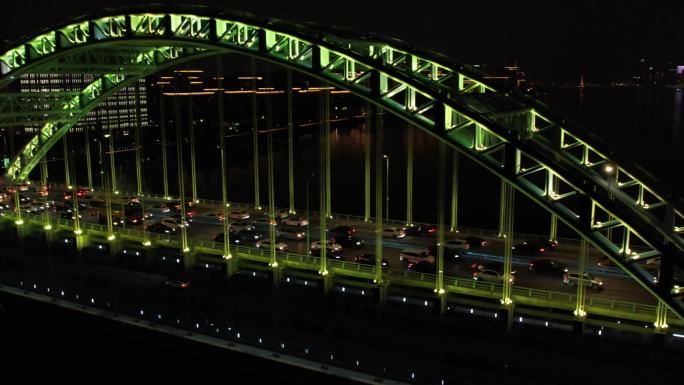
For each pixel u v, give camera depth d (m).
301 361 44.16
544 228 95.88
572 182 36.03
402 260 59.44
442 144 51.78
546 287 51.22
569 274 51.66
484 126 37.72
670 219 39.81
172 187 142.38
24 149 90.38
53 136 86.00
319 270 54.94
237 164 172.38
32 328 56.12
